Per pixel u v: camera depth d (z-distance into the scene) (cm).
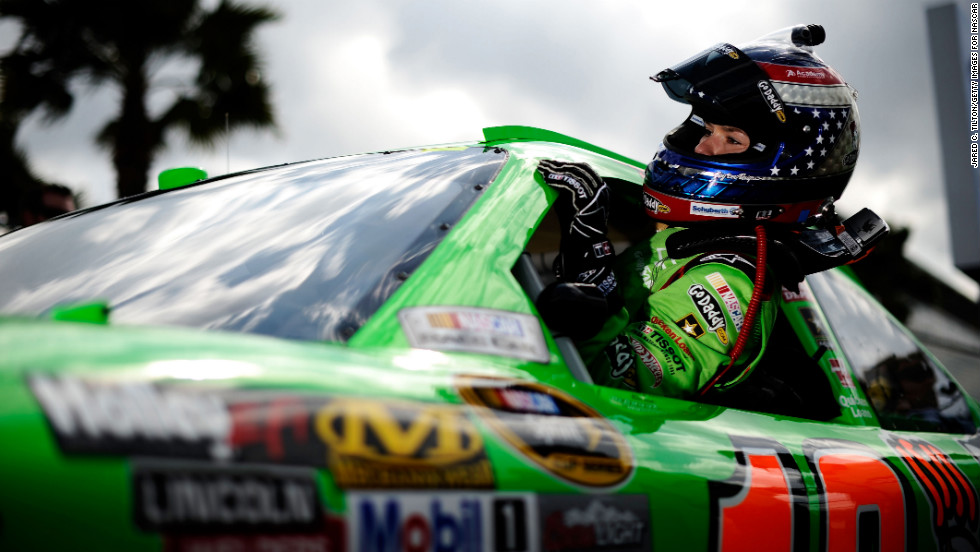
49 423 71
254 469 78
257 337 95
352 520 82
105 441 72
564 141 187
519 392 109
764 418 150
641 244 187
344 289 118
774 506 126
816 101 179
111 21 878
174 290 125
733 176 175
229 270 128
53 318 92
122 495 71
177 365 82
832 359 186
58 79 908
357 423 87
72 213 176
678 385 157
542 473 100
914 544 152
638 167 204
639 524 107
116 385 76
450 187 143
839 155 182
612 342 157
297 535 79
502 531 93
